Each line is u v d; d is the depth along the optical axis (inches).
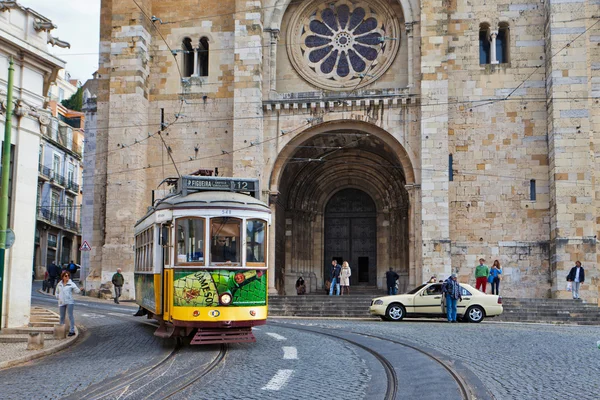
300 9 1572.3
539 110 1450.5
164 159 1557.6
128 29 1545.3
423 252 1390.3
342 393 457.1
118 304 1387.8
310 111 1502.2
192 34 1588.3
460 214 1446.9
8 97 753.6
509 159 1449.3
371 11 1561.3
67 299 828.0
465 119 1466.5
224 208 687.1
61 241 2805.1
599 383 470.6
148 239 806.5
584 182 1370.6
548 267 1412.4
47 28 914.7
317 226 1761.8
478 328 909.2
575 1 1407.5
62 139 2839.6
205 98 1563.7
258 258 695.1
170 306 674.8
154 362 611.5
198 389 476.4
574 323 1171.9
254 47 1502.2
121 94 1530.5
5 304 854.5
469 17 1487.5
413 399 434.3
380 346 700.0
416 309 1090.7
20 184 876.0
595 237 1358.3
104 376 544.4
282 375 524.4
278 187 1526.8
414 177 1450.5
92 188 1812.3
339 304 1305.4
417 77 1470.2
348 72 1552.7
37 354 684.7
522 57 1467.8
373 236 1753.2
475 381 489.4
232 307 673.0
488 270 1293.1
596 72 1450.5
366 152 1672.0
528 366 551.2
